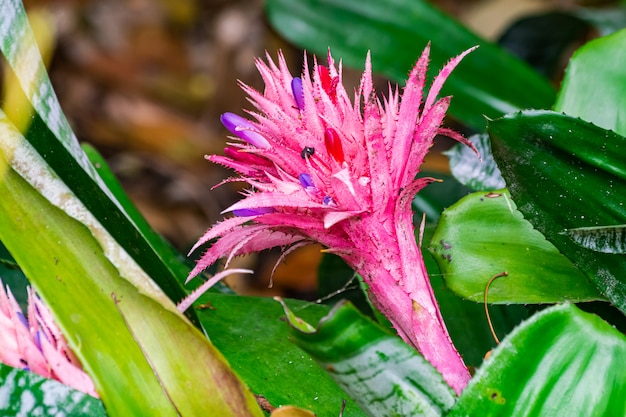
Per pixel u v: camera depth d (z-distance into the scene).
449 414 0.73
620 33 0.88
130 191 1.97
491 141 0.79
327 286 1.00
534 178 0.79
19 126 0.79
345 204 0.76
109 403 0.76
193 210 1.93
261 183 0.78
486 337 0.90
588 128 0.78
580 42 1.63
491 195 0.86
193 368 0.76
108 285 0.76
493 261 0.84
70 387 0.78
